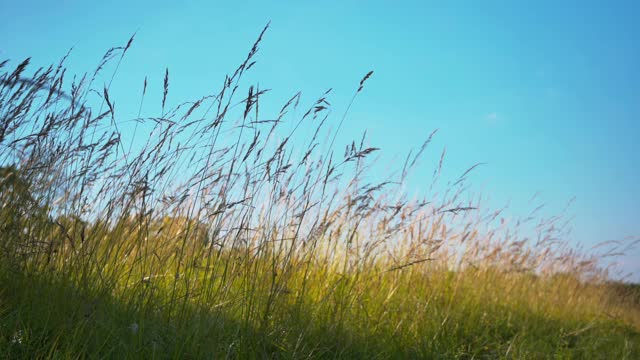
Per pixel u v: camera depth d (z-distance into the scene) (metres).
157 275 3.55
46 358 2.78
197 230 3.77
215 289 3.88
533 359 5.25
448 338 5.14
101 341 3.03
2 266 3.36
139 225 3.64
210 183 3.85
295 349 3.63
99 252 3.67
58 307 3.18
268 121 3.82
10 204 3.47
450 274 6.56
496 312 6.65
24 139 3.53
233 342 3.42
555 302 8.16
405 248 5.93
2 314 3.10
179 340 3.21
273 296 3.81
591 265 9.53
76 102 3.75
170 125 3.67
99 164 3.70
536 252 8.09
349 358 3.93
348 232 4.84
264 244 4.08
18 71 3.42
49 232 3.57
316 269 4.74
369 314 4.79
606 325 7.87
